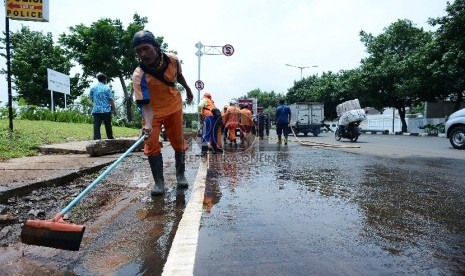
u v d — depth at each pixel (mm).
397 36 29125
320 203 3324
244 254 2092
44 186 3682
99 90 8266
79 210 3045
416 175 5004
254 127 16406
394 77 27797
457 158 7418
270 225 2645
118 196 3578
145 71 3510
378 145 11961
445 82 21391
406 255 2098
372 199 3490
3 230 2492
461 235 2451
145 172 5043
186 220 2730
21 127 8672
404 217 2869
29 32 28234
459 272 1878
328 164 6281
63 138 8312
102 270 1902
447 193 3775
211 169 5625
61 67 27672
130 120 29562
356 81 29969
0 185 3352
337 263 1980
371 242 2307
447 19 20344
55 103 28969
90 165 4895
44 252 2156
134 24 27281
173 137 3957
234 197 3574
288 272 1864
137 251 2160
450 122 10312
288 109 12406
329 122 47844
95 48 26594
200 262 1977
